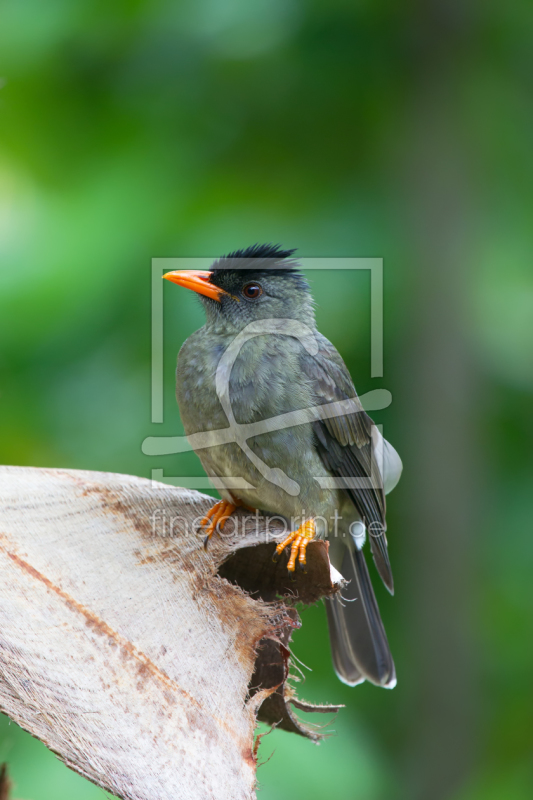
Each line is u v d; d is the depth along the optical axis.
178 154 10.51
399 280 11.28
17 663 4.21
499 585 11.09
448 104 11.32
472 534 11.04
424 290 11.17
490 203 11.70
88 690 4.26
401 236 11.23
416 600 11.15
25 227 9.79
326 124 11.20
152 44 10.56
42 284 9.29
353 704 10.87
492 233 11.58
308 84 11.07
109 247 9.56
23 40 10.29
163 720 4.31
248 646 5.02
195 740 4.30
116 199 9.98
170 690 4.47
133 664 4.50
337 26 10.87
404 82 11.34
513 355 11.07
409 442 11.27
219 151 10.83
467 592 11.00
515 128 11.84
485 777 11.09
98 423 9.52
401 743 11.14
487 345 11.16
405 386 11.32
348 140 11.28
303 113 11.13
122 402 9.51
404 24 11.16
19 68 10.38
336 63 11.06
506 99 11.83
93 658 4.43
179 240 9.93
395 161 11.40
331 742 8.95
